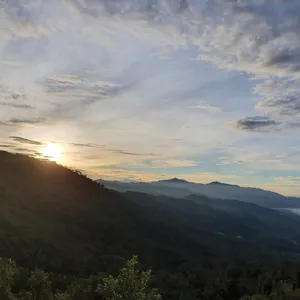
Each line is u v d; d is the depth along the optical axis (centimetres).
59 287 5031
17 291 3669
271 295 3822
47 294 2970
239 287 5794
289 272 5294
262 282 5334
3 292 2088
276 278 5103
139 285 1669
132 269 1697
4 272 2144
